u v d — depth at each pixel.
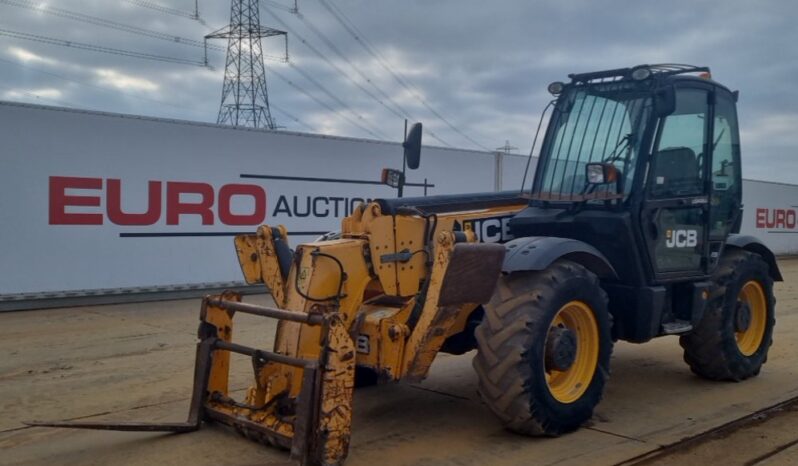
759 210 22.14
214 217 11.70
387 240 4.78
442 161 14.40
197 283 11.59
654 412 5.46
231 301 4.68
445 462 4.35
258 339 8.16
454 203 5.47
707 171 5.96
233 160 11.84
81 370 6.64
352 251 4.63
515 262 4.62
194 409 4.68
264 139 12.15
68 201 10.36
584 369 4.97
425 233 4.95
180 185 11.34
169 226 11.27
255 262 5.18
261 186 12.16
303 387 3.90
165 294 11.34
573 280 4.75
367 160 13.42
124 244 10.88
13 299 9.99
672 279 5.60
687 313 5.86
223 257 11.84
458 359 7.23
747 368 6.39
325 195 12.91
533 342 4.50
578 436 4.86
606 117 5.60
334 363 3.88
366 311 4.75
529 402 4.50
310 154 12.69
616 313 5.48
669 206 5.54
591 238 5.39
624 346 8.00
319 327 4.31
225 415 4.48
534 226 5.60
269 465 3.86
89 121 10.46
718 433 5.00
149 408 5.46
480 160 15.11
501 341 4.52
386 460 4.38
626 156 5.40
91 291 10.61
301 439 3.87
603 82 5.70
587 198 5.38
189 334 8.43
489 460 4.39
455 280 4.33
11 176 9.91
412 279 4.88
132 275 10.97
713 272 6.11
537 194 5.82
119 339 8.12
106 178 10.66
